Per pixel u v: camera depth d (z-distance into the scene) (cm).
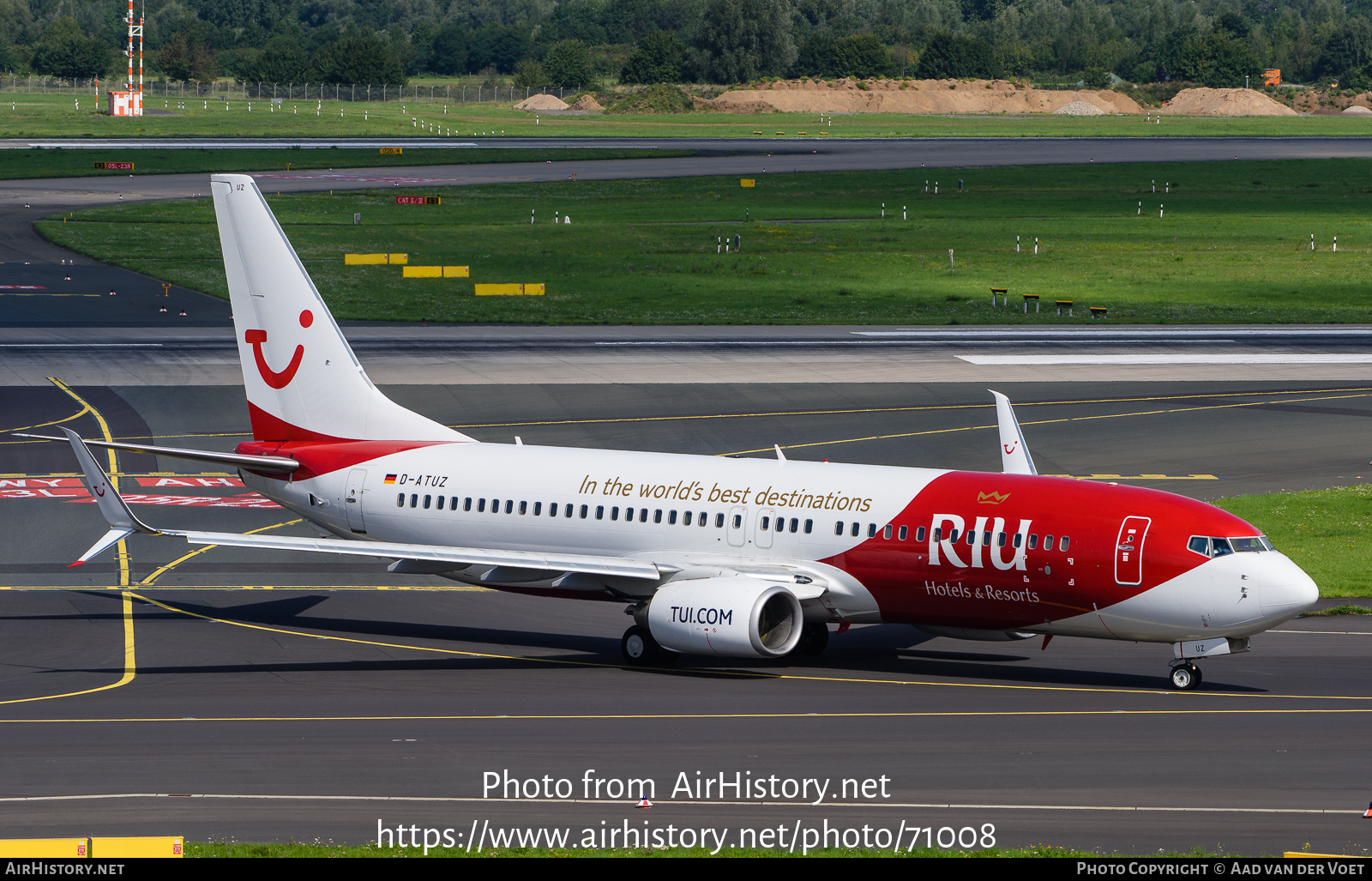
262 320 11862
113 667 10156
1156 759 7781
